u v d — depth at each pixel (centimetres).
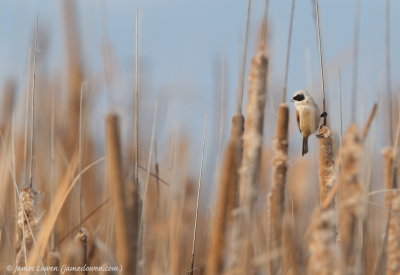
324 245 545
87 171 1163
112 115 575
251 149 621
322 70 763
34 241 762
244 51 668
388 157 823
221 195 600
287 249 652
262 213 825
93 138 1196
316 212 563
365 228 707
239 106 662
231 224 605
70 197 1052
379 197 1048
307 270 747
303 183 1124
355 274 550
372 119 755
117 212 568
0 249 935
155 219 1062
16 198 852
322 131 739
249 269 598
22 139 1123
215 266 596
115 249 966
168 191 1073
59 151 1125
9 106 1132
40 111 1175
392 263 803
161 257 1004
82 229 828
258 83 627
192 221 1164
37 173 1102
